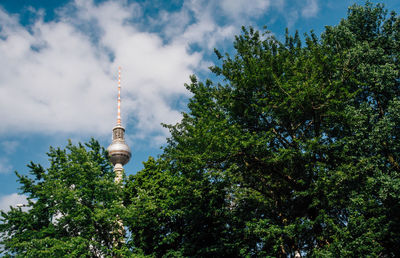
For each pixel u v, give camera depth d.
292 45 27.33
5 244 22.64
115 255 24.16
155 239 26.50
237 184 25.31
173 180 26.47
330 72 22.69
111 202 25.22
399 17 25.45
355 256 17.70
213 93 26.25
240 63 24.83
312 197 21.30
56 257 21.33
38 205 24.14
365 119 21.55
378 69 22.75
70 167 24.73
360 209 19.70
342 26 25.55
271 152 22.14
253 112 24.17
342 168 20.14
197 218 25.69
